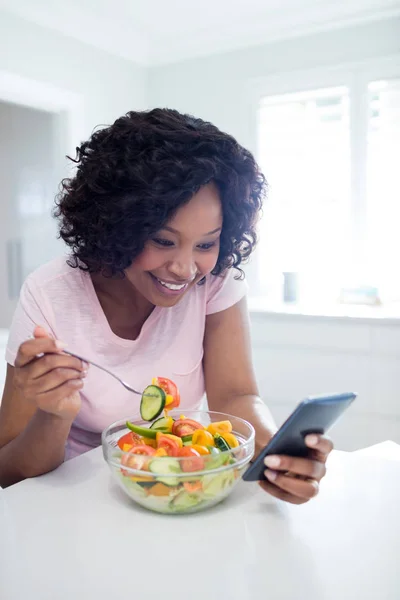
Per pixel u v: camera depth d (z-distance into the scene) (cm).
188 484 65
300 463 67
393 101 263
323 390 249
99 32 287
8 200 303
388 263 276
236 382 109
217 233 84
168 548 60
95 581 54
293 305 278
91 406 102
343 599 51
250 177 87
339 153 281
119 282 100
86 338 100
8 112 298
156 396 79
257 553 59
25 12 253
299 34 279
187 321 109
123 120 85
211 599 51
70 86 281
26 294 100
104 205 82
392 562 57
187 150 78
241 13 272
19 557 58
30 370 72
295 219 297
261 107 298
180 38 303
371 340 235
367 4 254
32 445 80
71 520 67
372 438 239
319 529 65
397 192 270
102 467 85
